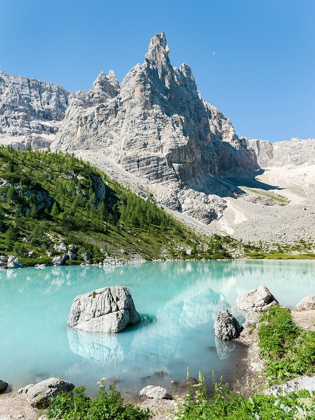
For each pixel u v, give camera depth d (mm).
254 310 37406
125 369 21969
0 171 142375
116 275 75250
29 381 20266
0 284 59906
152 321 34906
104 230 135250
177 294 51969
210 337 28922
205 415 13016
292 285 59469
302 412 11602
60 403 15211
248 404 12977
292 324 24250
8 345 27391
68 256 100688
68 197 157250
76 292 52281
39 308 41219
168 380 19906
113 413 13969
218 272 84625
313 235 185625
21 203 124188
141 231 160625
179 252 141875
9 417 14938
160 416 14773
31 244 101250
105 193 195750
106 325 30922
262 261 125000
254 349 24453
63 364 23125
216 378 19688
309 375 17156
